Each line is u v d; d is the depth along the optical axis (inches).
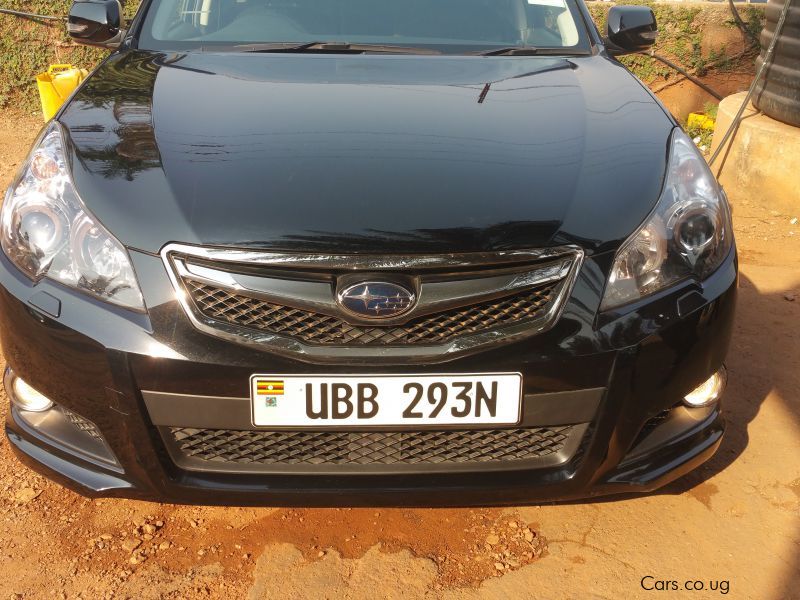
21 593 76.5
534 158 78.5
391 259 67.9
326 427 69.8
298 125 82.1
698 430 80.4
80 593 76.6
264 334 68.3
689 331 73.9
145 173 74.4
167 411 69.7
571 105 90.3
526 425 71.2
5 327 74.5
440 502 73.5
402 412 69.7
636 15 124.9
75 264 71.3
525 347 69.6
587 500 90.0
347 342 68.7
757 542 84.8
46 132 85.0
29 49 267.0
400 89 93.0
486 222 70.3
